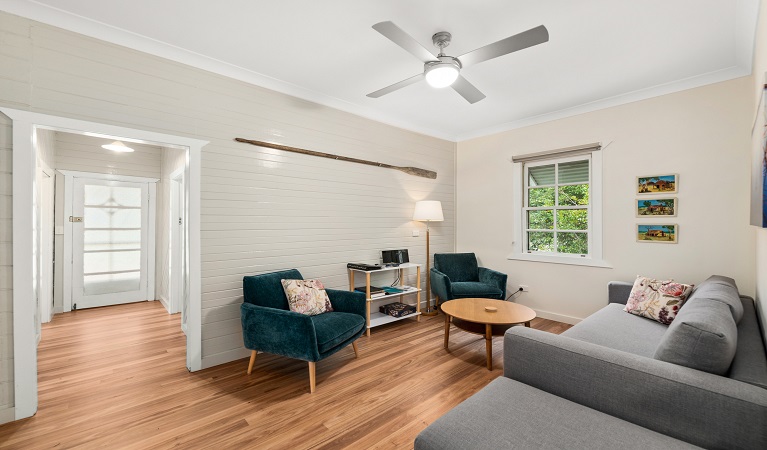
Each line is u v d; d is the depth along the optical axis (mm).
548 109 3854
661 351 1388
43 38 2119
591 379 1383
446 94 3457
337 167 3664
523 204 4363
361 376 2562
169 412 2057
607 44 2469
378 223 4078
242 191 2959
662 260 3197
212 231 2787
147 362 2818
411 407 2129
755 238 2721
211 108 2793
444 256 4508
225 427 1907
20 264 2006
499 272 4113
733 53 2580
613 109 3502
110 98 2348
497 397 1406
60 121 2154
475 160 4824
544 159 4121
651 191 3254
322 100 3484
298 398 2232
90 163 4641
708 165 2951
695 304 1768
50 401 2178
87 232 4645
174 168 4273
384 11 2115
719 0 1971
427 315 4262
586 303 3713
